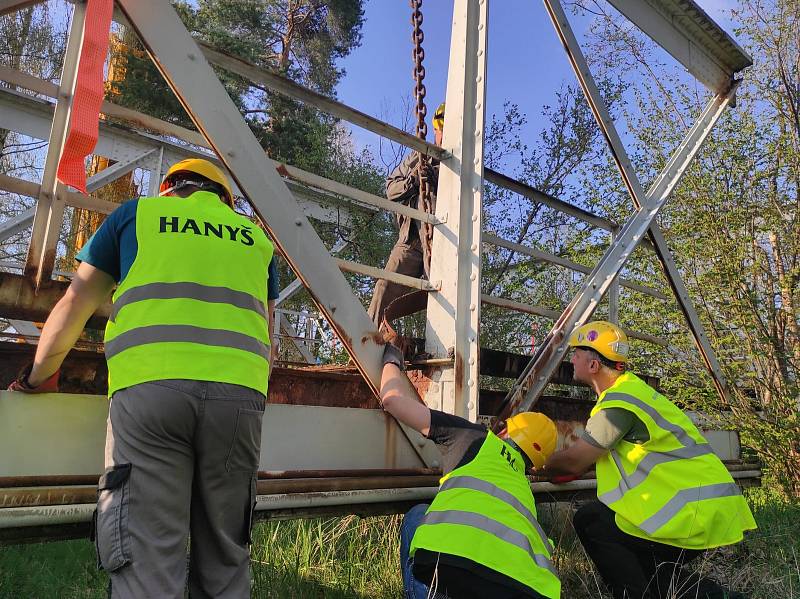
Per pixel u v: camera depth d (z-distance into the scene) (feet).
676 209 22.22
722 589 10.62
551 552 8.17
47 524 6.43
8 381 6.89
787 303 21.16
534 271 23.40
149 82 38.78
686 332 21.26
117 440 5.91
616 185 23.89
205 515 6.29
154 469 5.82
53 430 6.84
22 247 32.60
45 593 10.12
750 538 14.19
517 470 8.61
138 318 6.05
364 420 9.50
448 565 7.39
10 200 39.63
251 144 8.13
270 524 13.07
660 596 10.16
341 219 23.48
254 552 11.93
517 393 11.62
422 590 8.53
